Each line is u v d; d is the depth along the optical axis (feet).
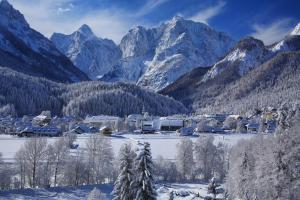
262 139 468.75
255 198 324.39
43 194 426.51
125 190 188.14
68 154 521.65
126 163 191.01
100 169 495.41
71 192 438.81
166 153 644.69
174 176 526.16
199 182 520.42
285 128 414.41
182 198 432.25
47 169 467.52
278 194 338.75
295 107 637.30
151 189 183.62
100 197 263.29
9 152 613.52
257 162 367.66
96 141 513.04
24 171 461.78
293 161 343.05
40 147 469.16
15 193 420.36
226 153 565.53
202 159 554.87
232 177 394.93
